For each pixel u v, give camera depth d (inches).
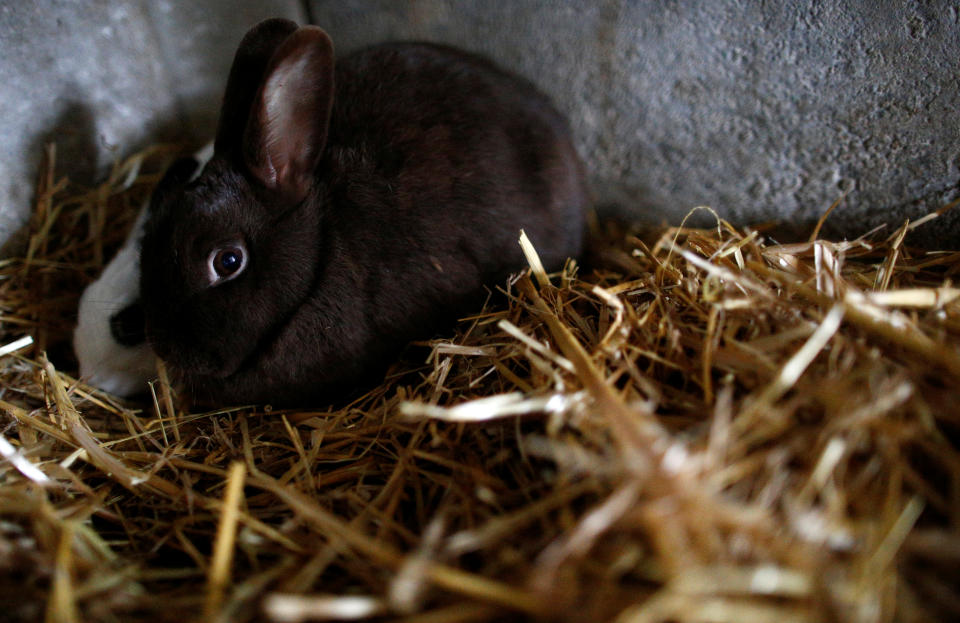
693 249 17.2
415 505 13.8
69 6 19.4
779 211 20.3
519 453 13.4
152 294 15.6
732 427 11.6
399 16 20.9
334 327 16.2
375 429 15.0
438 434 13.9
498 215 17.1
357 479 14.5
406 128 17.3
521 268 17.4
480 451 13.7
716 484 11.0
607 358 14.0
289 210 16.2
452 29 20.8
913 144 18.2
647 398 13.5
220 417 16.8
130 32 20.9
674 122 20.1
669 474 10.5
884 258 18.0
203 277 15.4
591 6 19.3
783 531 10.5
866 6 17.1
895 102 17.9
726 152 20.0
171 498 14.3
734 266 15.8
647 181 21.3
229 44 21.8
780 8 17.7
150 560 13.2
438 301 16.7
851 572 10.2
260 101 14.8
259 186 15.8
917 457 11.7
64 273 20.6
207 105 22.9
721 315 13.9
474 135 17.5
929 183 18.6
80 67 20.2
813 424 11.8
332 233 16.3
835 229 19.9
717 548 10.1
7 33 18.4
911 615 9.9
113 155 21.7
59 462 14.9
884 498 11.1
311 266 16.2
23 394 17.6
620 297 15.9
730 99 19.2
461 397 14.8
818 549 10.3
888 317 13.3
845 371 12.4
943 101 17.6
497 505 12.4
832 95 18.3
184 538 13.1
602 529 10.6
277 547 12.6
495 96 18.3
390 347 16.7
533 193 17.9
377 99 17.7
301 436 15.8
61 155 20.6
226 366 16.1
